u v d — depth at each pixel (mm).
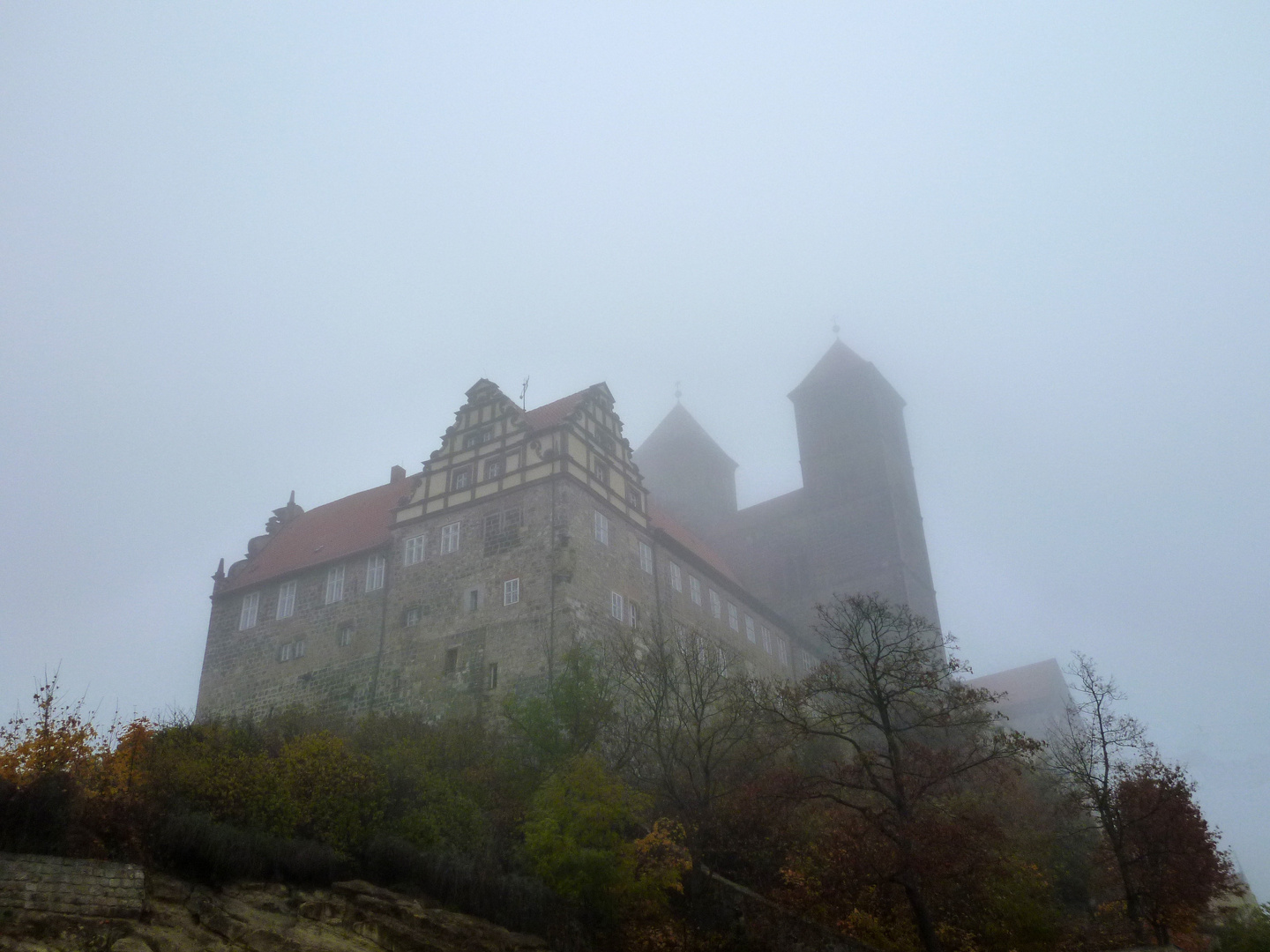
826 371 83812
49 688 23922
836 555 75812
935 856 24625
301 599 52812
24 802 20594
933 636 73375
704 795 31656
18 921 18734
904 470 82625
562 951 25484
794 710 30328
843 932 28047
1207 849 28375
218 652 54094
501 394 52250
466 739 34438
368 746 33406
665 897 28250
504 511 48125
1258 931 31141
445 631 46531
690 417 96250
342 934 22516
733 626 59125
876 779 26953
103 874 20219
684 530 71375
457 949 23406
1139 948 25594
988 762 29031
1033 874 31484
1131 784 29453
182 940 20328
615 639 44000
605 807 27781
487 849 27406
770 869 30516
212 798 25312
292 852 23938
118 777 23438
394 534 51188
